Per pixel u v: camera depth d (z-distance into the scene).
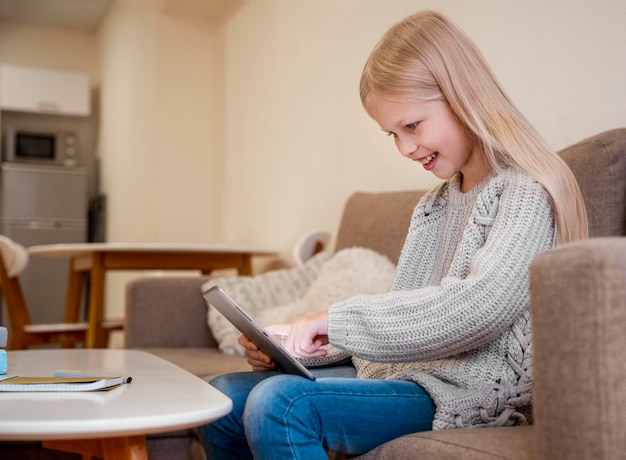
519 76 2.10
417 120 1.33
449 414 1.16
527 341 1.21
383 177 2.81
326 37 3.29
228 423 1.29
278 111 3.81
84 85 6.35
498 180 1.29
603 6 1.82
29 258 5.93
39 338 3.75
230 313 1.23
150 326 2.62
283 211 3.73
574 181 1.29
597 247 0.88
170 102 4.96
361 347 1.21
